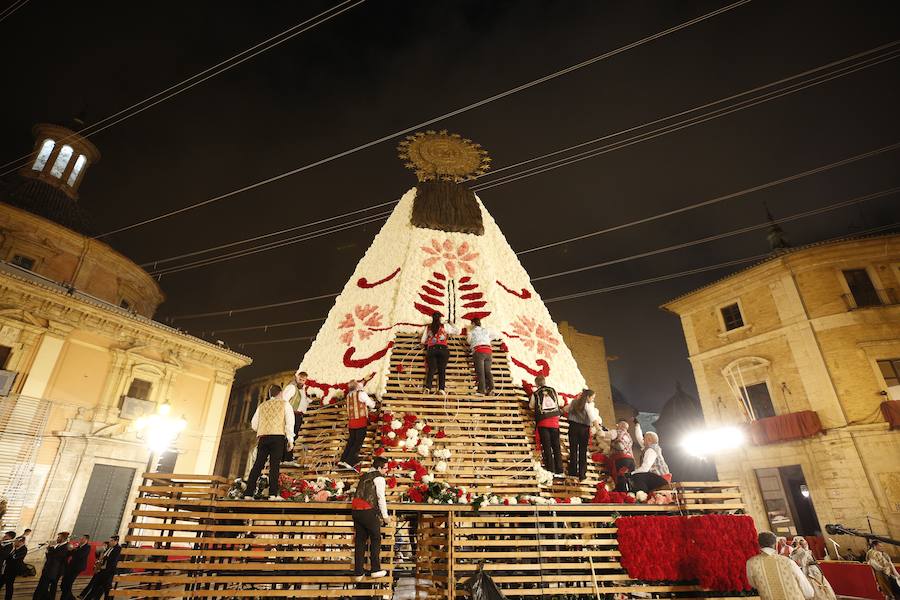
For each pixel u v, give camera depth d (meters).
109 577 12.06
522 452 10.81
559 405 11.91
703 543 7.98
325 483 9.45
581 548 8.30
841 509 21.22
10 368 22.12
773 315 25.53
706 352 28.27
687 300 29.50
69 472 22.83
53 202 31.70
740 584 7.68
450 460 10.44
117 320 25.88
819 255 24.50
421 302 13.54
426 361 11.95
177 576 7.09
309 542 7.45
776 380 24.75
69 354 24.14
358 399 10.44
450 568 7.74
